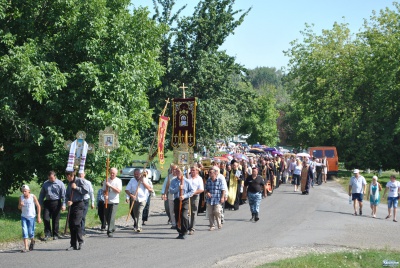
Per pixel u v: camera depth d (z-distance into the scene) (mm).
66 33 19438
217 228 17812
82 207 13844
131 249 13820
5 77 17812
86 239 15344
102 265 11797
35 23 19578
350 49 52031
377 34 48938
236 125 38594
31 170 19875
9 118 18156
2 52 18438
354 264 12852
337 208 24859
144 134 34719
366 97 49594
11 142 19703
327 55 52969
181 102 18672
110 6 20812
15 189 20562
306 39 54969
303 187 31172
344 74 51625
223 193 17391
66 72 19062
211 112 34094
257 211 19578
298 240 15867
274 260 12828
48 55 19234
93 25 19016
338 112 50812
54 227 15367
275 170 35000
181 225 15570
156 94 34875
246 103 36656
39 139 18469
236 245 14719
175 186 15773
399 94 46062
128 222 19281
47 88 18094
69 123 19547
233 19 36438
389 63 46219
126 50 19812
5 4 18203
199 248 14141
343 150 50969
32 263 11930
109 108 19078
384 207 26656
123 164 20859
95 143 19484
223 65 35656
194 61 34812
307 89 53688
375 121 47281
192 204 16500
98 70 18766
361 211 22984
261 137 81688
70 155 15547
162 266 11820
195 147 35312
